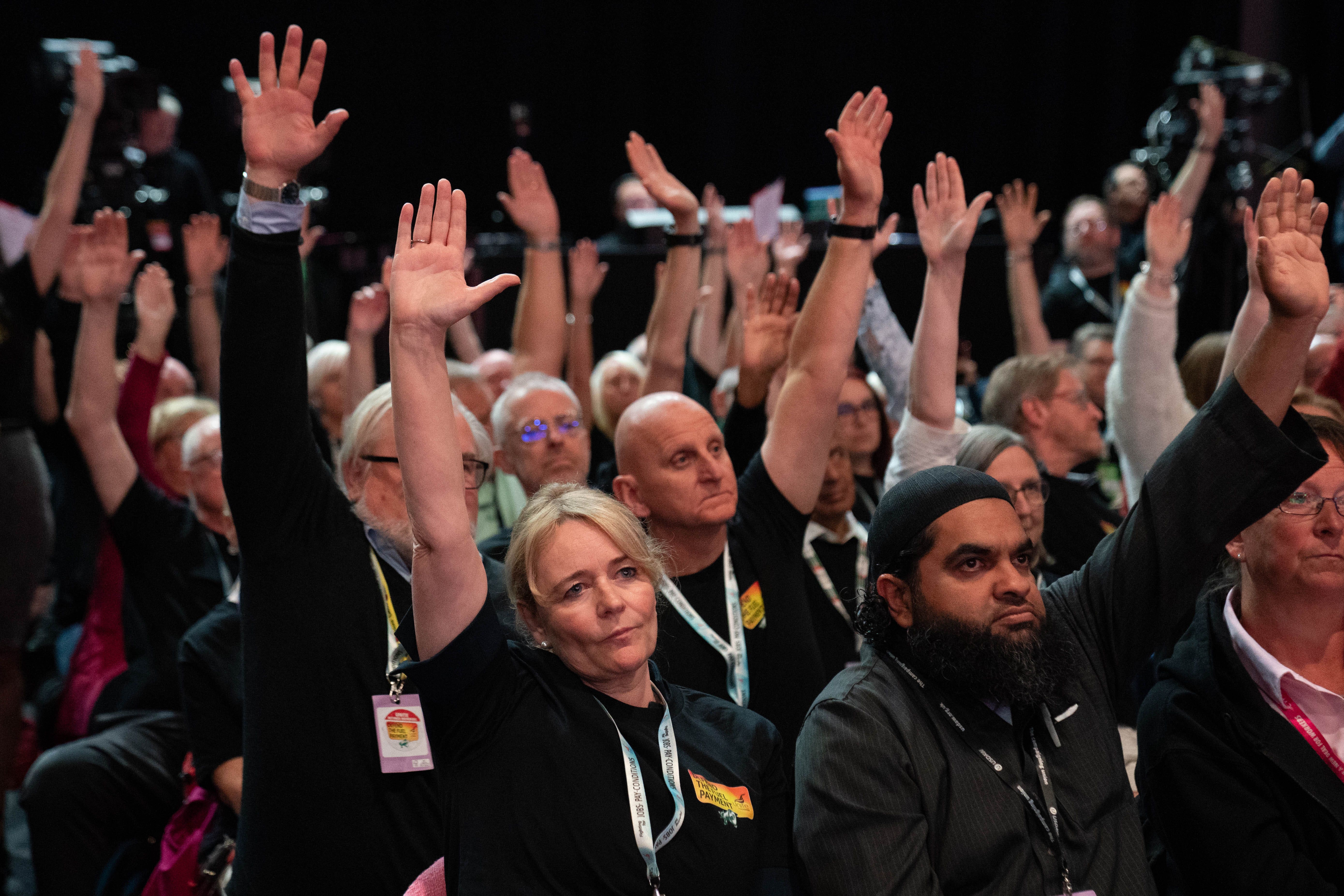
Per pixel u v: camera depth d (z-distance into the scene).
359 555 2.39
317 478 2.37
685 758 2.04
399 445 1.92
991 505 2.12
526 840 1.91
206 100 8.77
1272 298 2.13
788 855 2.08
